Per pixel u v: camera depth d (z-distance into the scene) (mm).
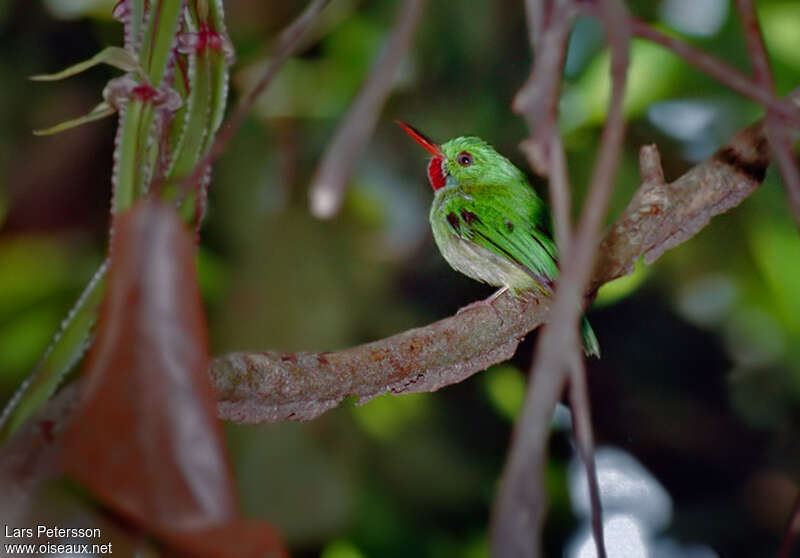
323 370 630
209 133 517
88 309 455
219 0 536
